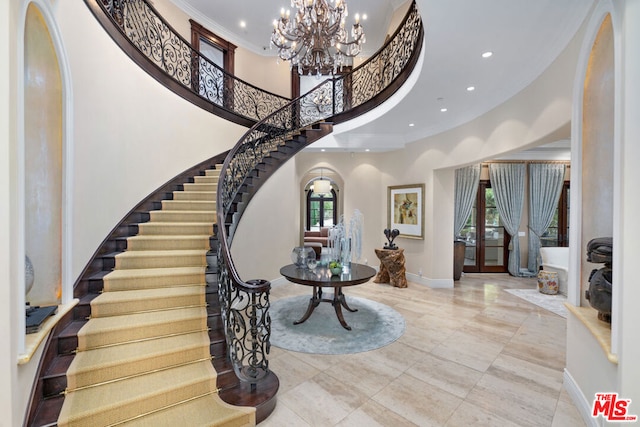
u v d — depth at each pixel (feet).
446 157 17.40
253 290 7.54
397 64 14.97
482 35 8.62
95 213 10.09
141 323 8.13
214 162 18.10
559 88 9.09
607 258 6.13
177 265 10.91
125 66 12.11
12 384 4.65
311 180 35.06
